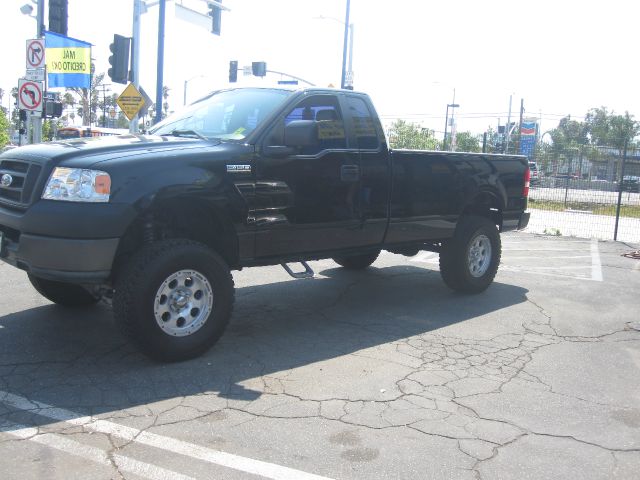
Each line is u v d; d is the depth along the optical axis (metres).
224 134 5.54
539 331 6.30
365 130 6.27
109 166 4.48
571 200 20.05
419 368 5.08
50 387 4.39
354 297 7.46
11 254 4.75
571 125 53.59
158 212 5.07
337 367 5.03
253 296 7.35
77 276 4.41
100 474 3.29
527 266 10.30
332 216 5.93
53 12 16.95
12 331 5.59
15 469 3.30
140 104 16.73
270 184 5.38
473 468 3.51
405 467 3.49
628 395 4.67
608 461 3.64
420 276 8.84
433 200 6.98
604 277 9.42
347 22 27.81
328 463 3.50
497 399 4.50
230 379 4.67
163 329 4.77
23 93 14.69
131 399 4.24
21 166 4.86
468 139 42.12
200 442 3.68
